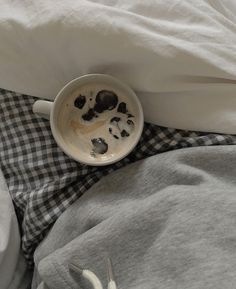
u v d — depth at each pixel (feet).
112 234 1.21
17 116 1.50
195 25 1.37
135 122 1.35
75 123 1.37
